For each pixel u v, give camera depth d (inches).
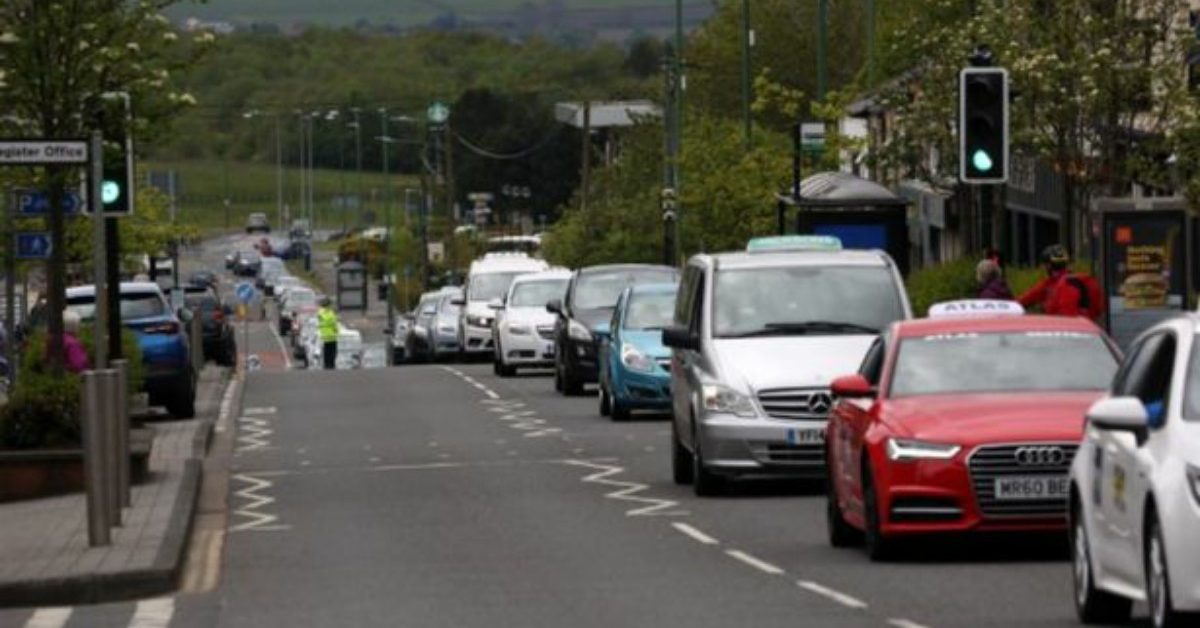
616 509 1831.9
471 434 2662.4
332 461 2381.9
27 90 2084.2
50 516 1780.3
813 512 1763.0
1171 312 2292.1
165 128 2182.6
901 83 3440.0
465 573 1445.6
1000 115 2018.9
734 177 4798.2
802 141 3718.0
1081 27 2810.0
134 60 2102.6
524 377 3843.5
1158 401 1082.7
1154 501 1009.5
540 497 1948.8
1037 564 1389.0
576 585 1363.2
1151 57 2864.2
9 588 1374.3
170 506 1825.8
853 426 1477.6
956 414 1403.8
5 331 3243.1
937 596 1262.3
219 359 4648.1
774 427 1847.9
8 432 1951.3
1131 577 1055.6
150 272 4279.0
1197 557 970.7
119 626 1253.7
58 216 2086.6
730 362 1887.3
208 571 1531.7
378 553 1582.2
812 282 1959.9
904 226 3558.1
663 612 1229.1
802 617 1190.9
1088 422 1147.3
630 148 6722.4
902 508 1391.5
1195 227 2679.6
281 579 1453.0
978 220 3385.8
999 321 1505.9
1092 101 2760.8
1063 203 2942.9
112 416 1641.2
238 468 2330.2
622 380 2743.6
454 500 1948.8
